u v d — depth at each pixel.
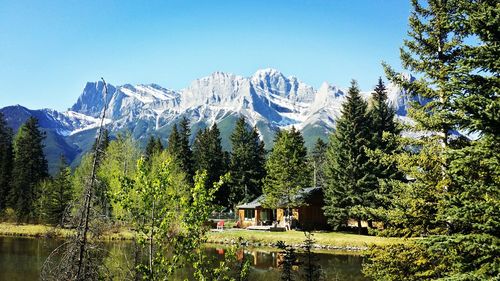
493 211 7.61
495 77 8.30
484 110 7.39
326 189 52.09
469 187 8.25
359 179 44.75
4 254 30.67
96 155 10.04
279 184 51.69
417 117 13.17
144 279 9.13
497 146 7.82
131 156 47.78
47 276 9.44
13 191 64.69
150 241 9.38
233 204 73.38
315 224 52.97
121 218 9.62
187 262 9.54
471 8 8.50
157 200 9.34
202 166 73.75
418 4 14.24
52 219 46.94
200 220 9.48
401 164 13.53
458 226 10.50
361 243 37.19
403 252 12.27
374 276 13.45
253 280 22.09
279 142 55.72
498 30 7.84
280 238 41.66
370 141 46.69
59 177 54.91
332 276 23.20
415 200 12.13
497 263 7.64
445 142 12.67
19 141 71.56
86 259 9.25
